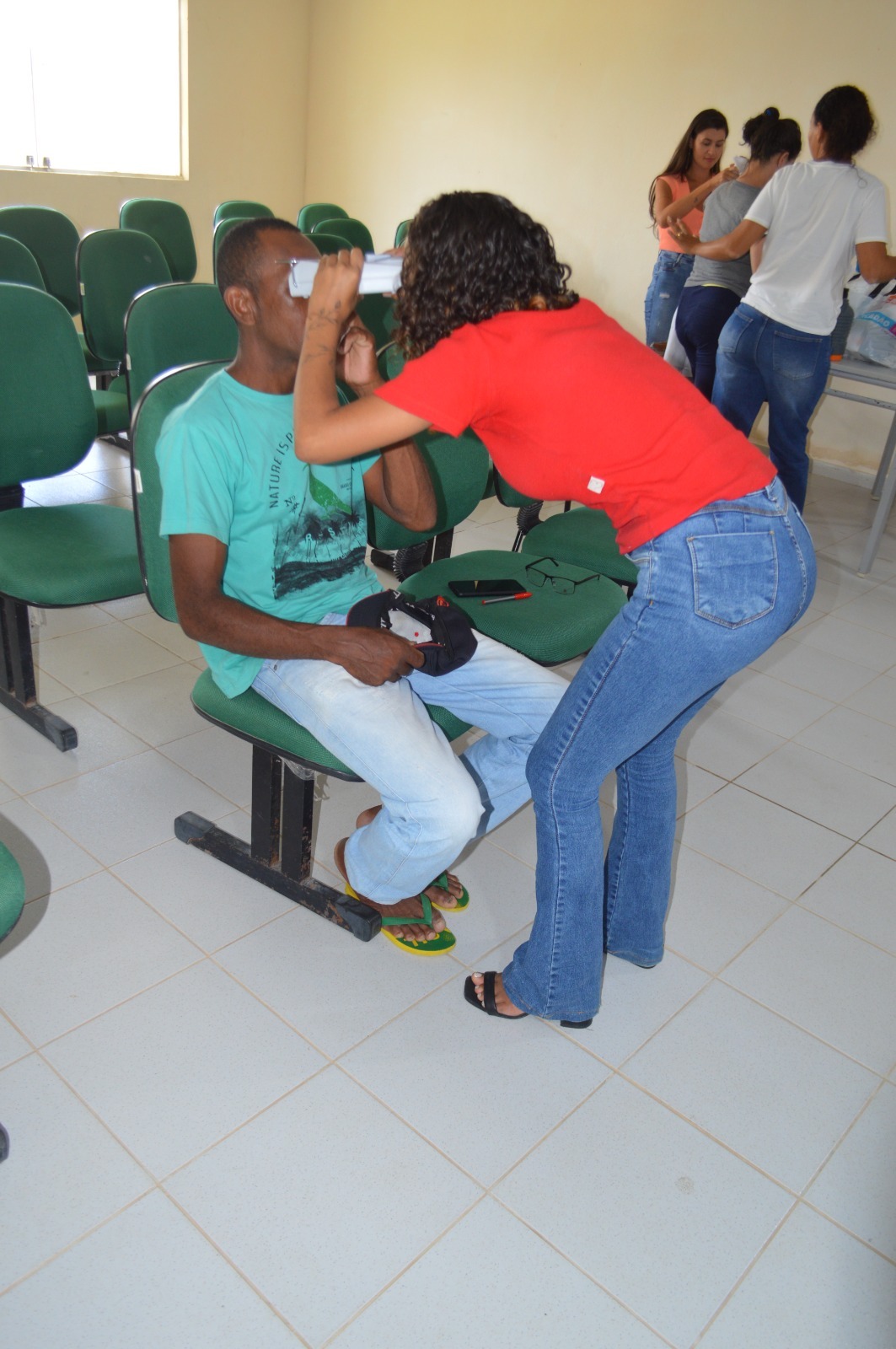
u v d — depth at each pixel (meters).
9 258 2.93
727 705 2.60
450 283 1.10
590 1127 1.38
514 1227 1.24
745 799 2.20
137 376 2.06
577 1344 1.12
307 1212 1.22
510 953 1.68
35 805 1.90
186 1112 1.33
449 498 2.15
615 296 5.54
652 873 1.55
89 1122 1.30
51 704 2.24
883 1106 1.47
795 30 4.45
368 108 6.41
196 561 1.31
